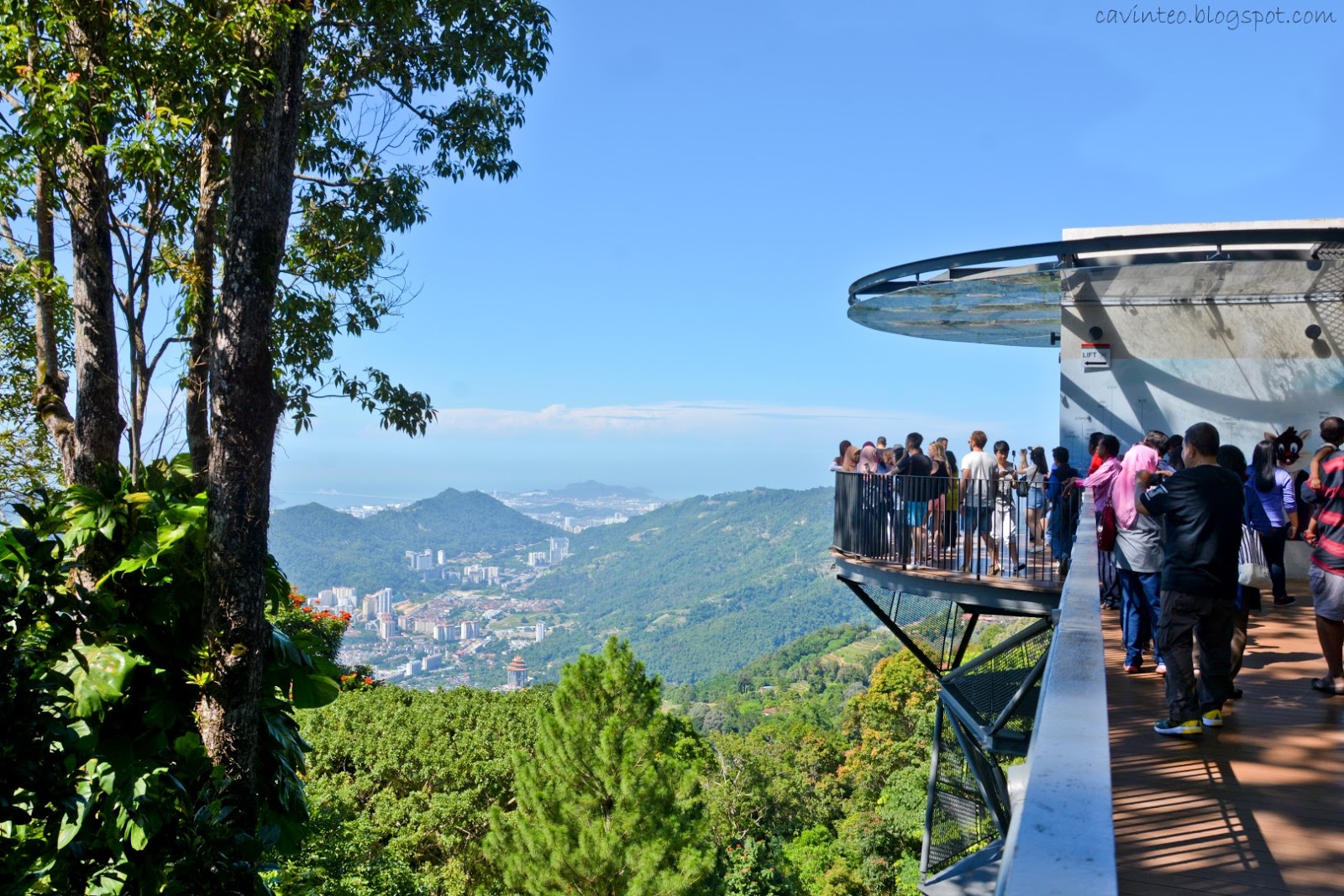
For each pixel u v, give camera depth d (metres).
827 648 138.88
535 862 13.38
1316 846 3.59
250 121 6.12
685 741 25.20
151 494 5.75
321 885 12.19
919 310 13.30
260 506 5.80
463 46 10.34
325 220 10.29
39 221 7.23
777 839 37.06
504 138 10.99
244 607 5.65
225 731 5.54
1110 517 7.35
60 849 4.41
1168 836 3.73
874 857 37.66
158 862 4.60
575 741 14.01
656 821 13.65
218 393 5.84
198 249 7.82
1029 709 10.41
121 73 6.66
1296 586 10.16
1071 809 1.61
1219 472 4.99
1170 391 11.74
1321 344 11.23
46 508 4.89
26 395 11.58
